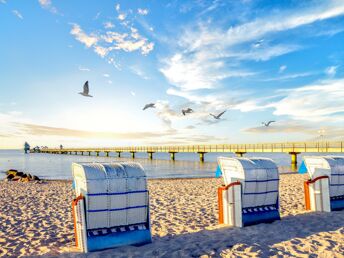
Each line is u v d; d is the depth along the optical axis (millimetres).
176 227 7664
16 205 10961
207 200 11672
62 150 126375
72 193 14141
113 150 82062
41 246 6285
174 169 36531
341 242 6090
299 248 5766
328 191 8664
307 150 36156
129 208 5914
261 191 7488
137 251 5668
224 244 6035
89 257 5375
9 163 53938
